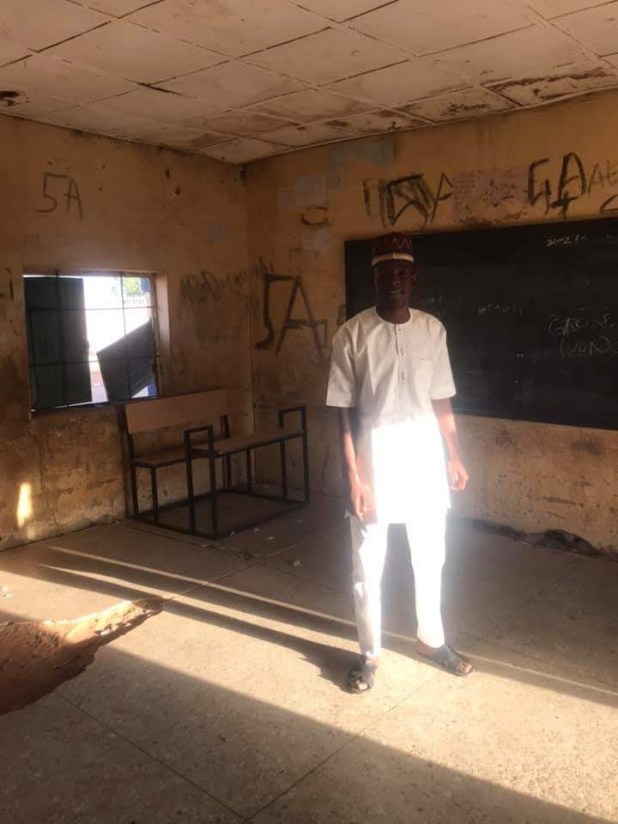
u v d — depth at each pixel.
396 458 2.87
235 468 6.49
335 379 2.88
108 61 3.65
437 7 3.01
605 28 3.24
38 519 4.99
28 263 4.79
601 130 4.19
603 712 2.79
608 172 4.19
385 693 2.96
